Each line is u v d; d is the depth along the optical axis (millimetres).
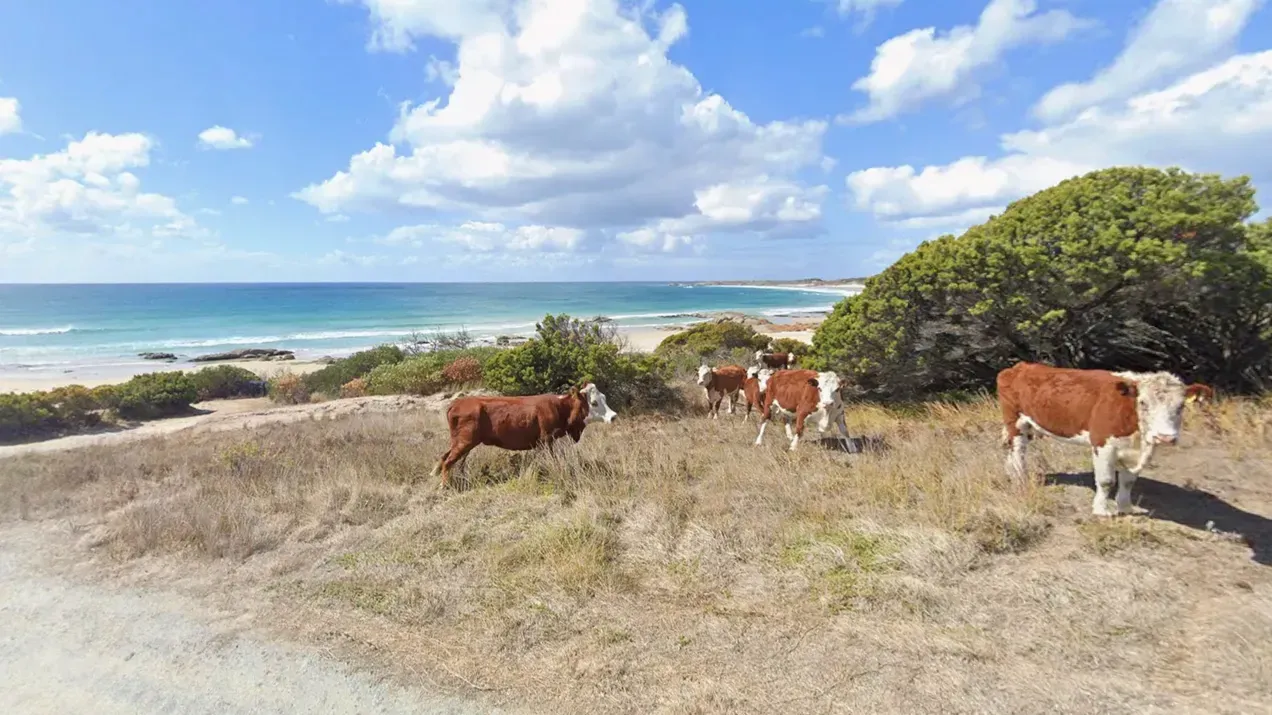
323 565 5594
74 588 5391
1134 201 9750
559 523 5980
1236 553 4613
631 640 4129
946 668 3613
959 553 4816
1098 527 5070
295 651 4242
